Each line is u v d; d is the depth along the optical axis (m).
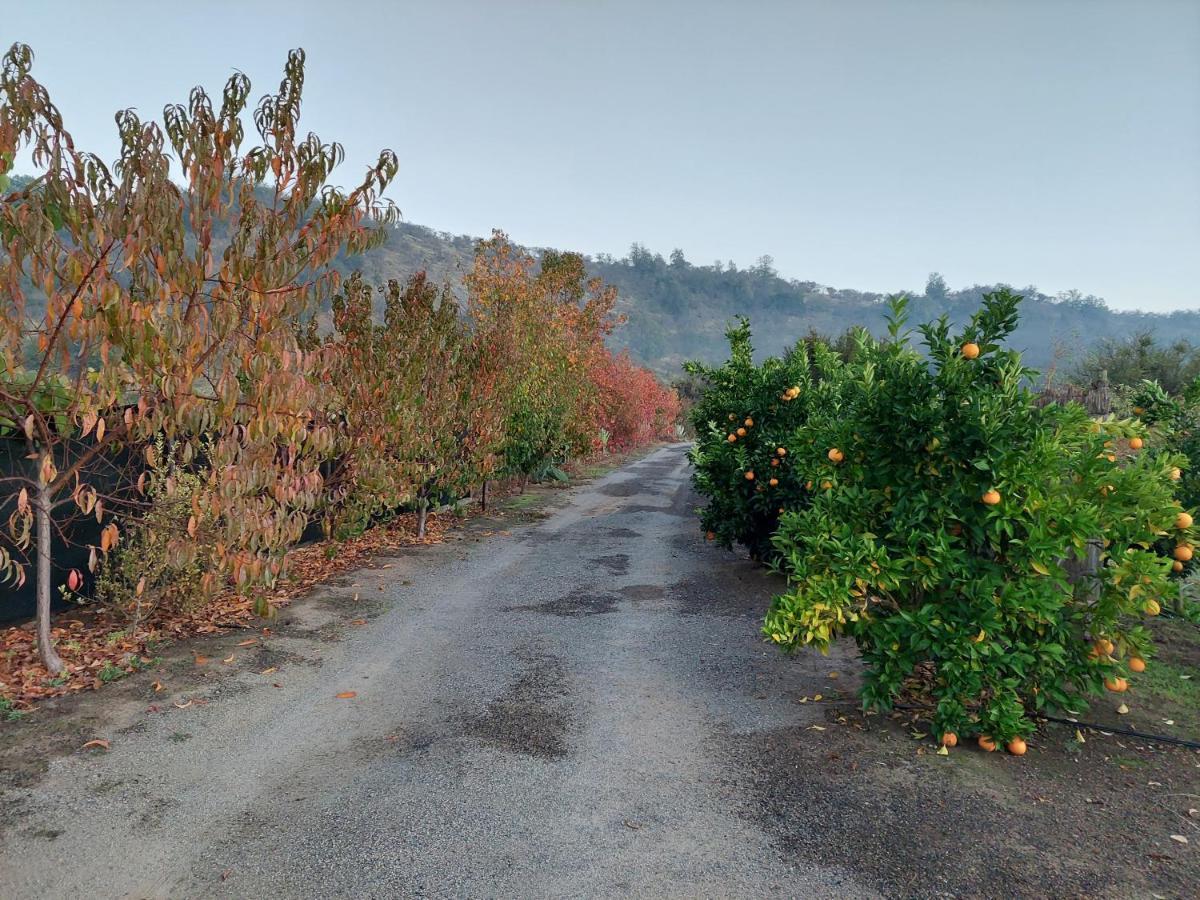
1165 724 4.72
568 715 4.93
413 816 3.66
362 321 9.41
